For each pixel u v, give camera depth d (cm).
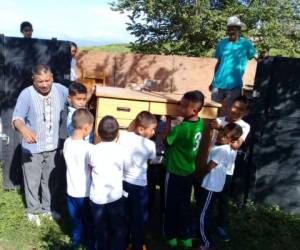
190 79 907
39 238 445
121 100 442
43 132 468
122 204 392
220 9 1167
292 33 1225
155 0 1132
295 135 567
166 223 446
